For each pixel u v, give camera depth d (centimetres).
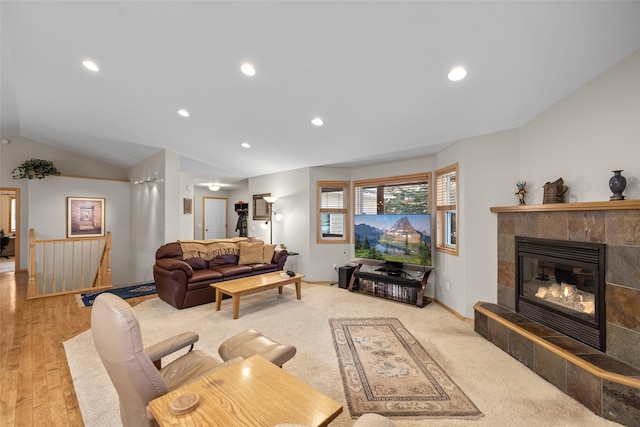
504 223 318
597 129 230
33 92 395
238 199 874
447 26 202
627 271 195
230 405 115
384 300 434
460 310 362
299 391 125
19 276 600
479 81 253
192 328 325
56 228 646
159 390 121
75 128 521
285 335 307
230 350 188
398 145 399
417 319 355
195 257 466
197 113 385
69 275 661
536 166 297
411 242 433
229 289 360
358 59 246
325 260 544
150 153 588
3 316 357
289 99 321
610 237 205
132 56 284
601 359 199
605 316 208
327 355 263
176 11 222
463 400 200
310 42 235
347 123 357
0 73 347
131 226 725
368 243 481
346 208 545
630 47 200
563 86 247
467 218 351
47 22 253
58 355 260
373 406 193
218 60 272
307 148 450
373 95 294
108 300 118
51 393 206
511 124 318
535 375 231
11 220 910
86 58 299
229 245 514
